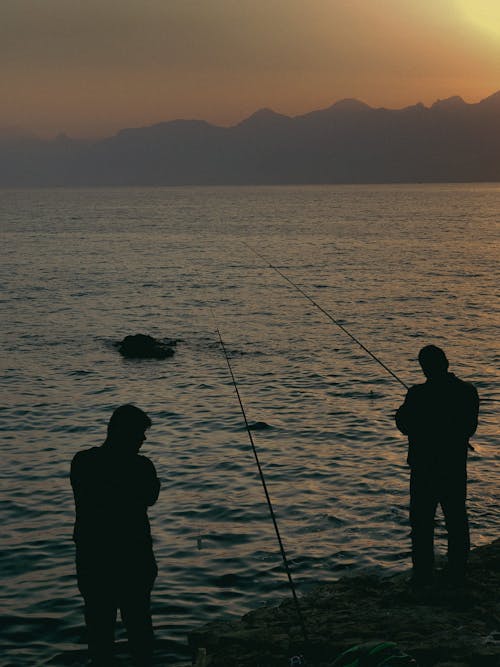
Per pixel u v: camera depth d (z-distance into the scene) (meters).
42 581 9.23
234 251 74.06
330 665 5.34
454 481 6.71
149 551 5.30
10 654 7.52
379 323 31.94
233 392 20.17
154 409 18.48
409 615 6.35
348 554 9.78
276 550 10.00
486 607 6.41
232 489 12.52
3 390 20.92
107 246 82.00
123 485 5.17
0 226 122.44
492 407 17.69
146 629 5.30
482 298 38.91
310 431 16.05
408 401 6.73
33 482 13.16
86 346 28.22
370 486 12.43
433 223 117.00
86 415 18.09
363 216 142.88
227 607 8.48
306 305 38.25
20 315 36.25
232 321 33.84
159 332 31.23
